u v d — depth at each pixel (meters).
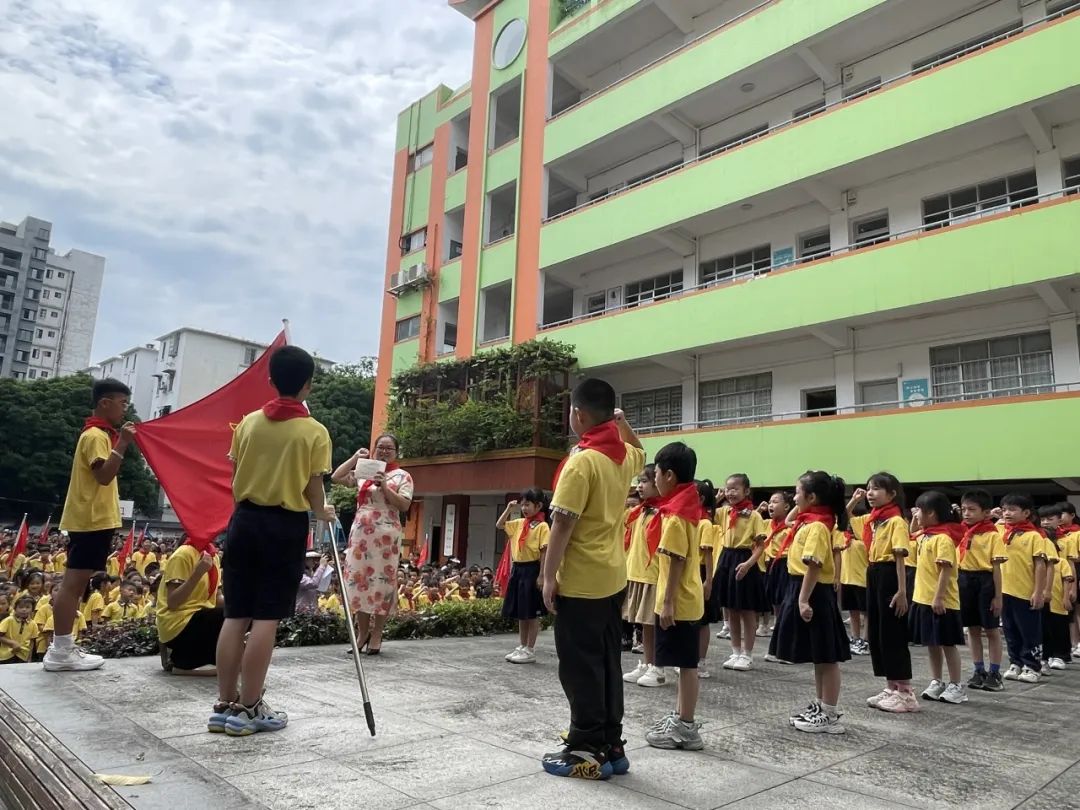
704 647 6.62
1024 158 12.99
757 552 7.31
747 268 16.94
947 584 5.80
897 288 13.06
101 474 5.06
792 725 4.62
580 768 3.25
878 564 5.60
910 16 14.28
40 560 14.53
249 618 3.87
